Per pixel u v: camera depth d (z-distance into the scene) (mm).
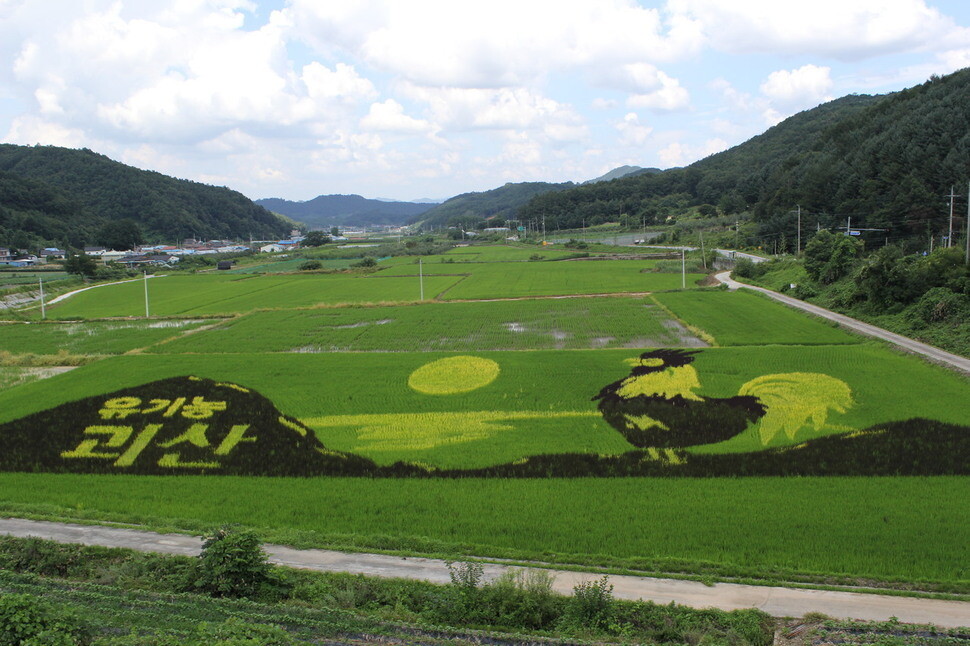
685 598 21266
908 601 21016
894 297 60344
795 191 145375
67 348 64500
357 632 18719
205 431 38406
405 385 45438
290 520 28109
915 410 37875
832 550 24453
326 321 72750
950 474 30875
